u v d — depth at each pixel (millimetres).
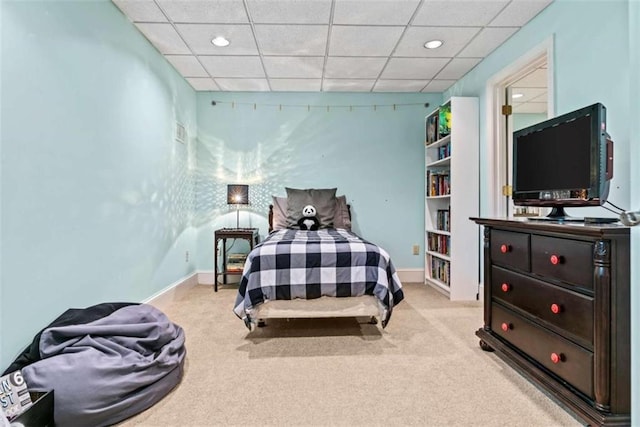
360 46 3082
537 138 1998
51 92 1820
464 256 3502
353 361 2100
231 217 4266
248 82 3943
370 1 2418
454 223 3506
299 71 3637
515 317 1947
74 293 2004
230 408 1617
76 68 2018
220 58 3301
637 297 968
